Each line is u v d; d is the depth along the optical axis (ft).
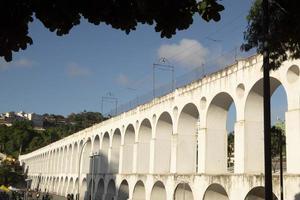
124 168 191.72
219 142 124.36
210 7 26.27
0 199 213.46
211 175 117.80
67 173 309.83
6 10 23.81
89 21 25.46
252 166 105.50
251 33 52.65
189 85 135.74
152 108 163.02
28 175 482.28
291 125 91.50
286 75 93.30
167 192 142.51
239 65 110.11
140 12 25.54
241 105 108.47
